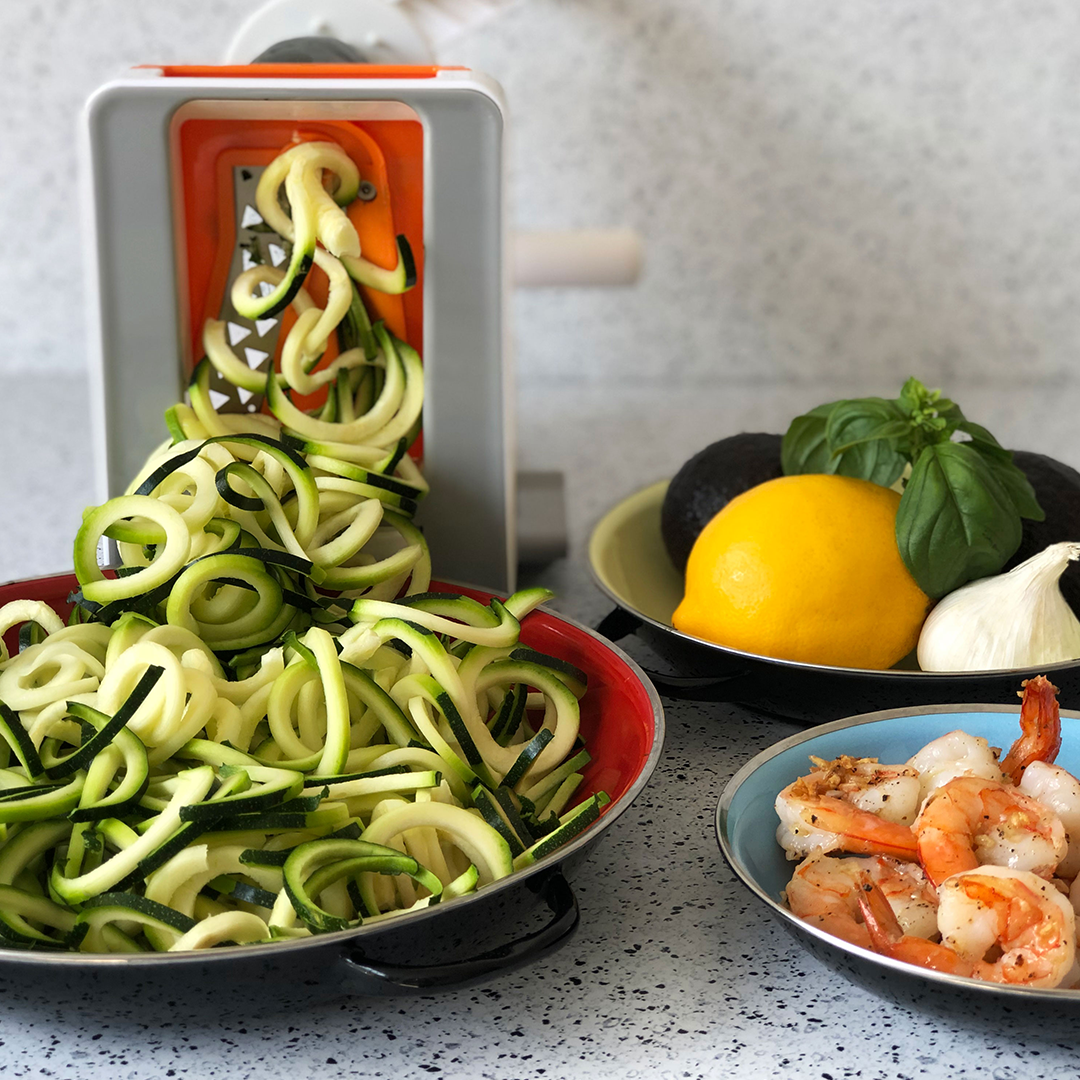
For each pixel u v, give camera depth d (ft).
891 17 3.67
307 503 1.71
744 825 1.46
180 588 1.58
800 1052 1.27
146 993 1.17
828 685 1.76
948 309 4.02
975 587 1.88
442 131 1.95
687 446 3.57
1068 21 3.66
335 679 1.51
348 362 2.08
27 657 1.62
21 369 4.17
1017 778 1.49
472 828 1.41
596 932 1.48
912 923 1.30
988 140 3.81
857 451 2.10
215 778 1.42
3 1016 1.26
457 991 1.38
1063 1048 1.27
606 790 1.58
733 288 4.02
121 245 1.99
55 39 3.76
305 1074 1.26
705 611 1.95
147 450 2.10
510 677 1.69
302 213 1.92
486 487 2.15
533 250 3.11
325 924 1.24
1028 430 3.57
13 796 1.38
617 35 3.71
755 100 3.78
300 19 2.47
